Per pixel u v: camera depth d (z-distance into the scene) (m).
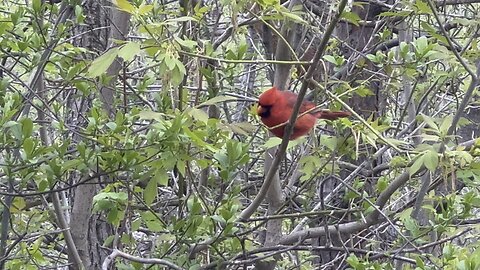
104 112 4.79
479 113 8.62
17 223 5.16
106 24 6.42
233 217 4.18
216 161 4.33
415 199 5.13
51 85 6.48
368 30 7.43
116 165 4.16
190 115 3.97
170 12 4.49
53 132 6.27
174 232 4.21
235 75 6.16
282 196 5.60
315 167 5.19
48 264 6.92
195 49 4.68
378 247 6.76
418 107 5.93
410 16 5.62
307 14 5.35
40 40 4.53
